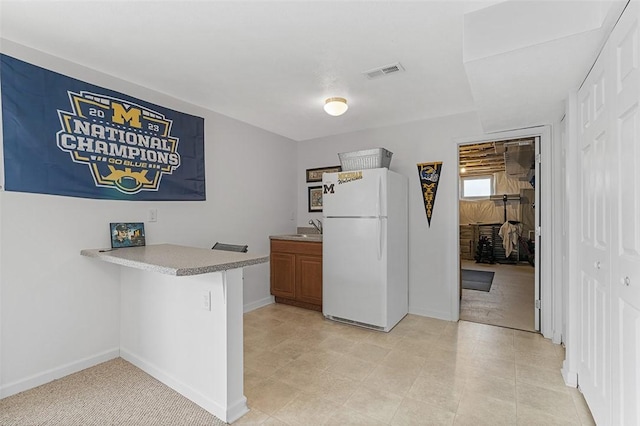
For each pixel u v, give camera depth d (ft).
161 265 5.28
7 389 6.49
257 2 5.25
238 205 11.74
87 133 7.54
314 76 8.09
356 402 6.37
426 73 7.91
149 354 7.41
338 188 11.05
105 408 6.13
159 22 5.82
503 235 24.89
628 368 4.17
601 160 5.18
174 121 9.43
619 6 4.21
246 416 5.93
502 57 5.45
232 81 8.40
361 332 10.14
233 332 5.89
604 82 4.99
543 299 9.73
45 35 6.23
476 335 9.84
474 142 10.86
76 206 7.46
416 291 11.85
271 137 13.33
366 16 5.63
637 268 3.90
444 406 6.22
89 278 7.72
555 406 6.19
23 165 6.59
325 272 11.40
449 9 5.46
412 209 11.92
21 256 6.68
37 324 6.91
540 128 9.69
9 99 6.43
